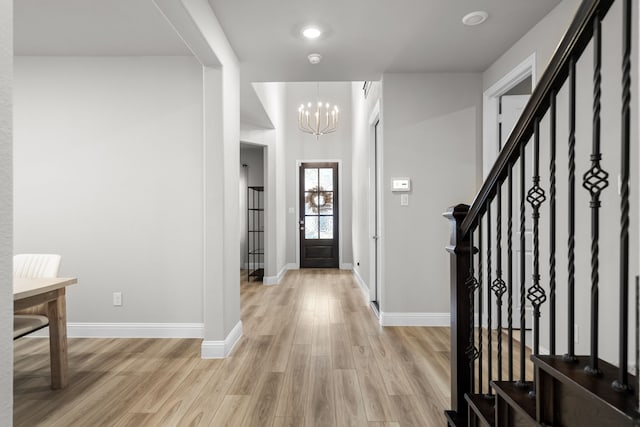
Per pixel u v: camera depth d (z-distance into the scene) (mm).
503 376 2463
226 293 2943
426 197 3723
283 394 2234
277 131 6480
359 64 3529
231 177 3127
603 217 2098
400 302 3723
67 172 3342
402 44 3127
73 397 2207
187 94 3354
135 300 3363
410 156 3725
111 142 3350
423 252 3723
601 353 2107
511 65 3184
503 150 1394
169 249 3354
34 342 3195
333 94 7891
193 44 2523
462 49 3223
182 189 3352
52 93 3340
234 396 2211
